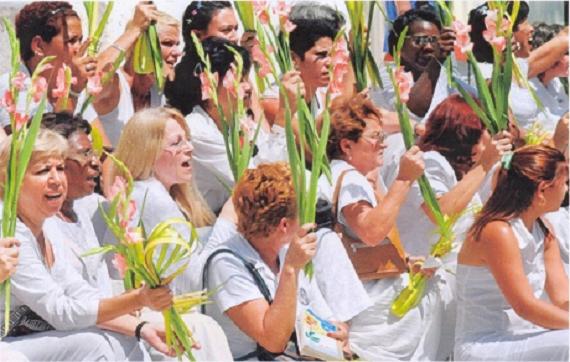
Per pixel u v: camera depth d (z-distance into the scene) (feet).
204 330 41.42
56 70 44.06
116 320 40.81
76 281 40.83
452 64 50.78
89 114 44.60
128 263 40.55
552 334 42.52
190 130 44.98
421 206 47.65
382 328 45.93
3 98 41.55
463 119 47.96
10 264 39.29
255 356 41.83
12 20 45.06
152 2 46.06
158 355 42.09
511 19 50.06
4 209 39.93
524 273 43.50
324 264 44.68
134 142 43.01
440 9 50.37
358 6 49.75
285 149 46.93
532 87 53.06
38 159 40.55
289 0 48.55
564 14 56.54
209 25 45.96
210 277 41.50
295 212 42.27
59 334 39.93
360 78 49.73
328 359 42.68
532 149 43.68
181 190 44.06
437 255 47.06
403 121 47.96
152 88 46.47
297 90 46.01
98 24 47.06
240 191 42.14
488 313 43.55
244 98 45.70
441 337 47.03
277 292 41.09
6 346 39.24
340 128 46.24
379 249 46.09
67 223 41.83
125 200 41.47
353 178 46.01
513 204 43.37
